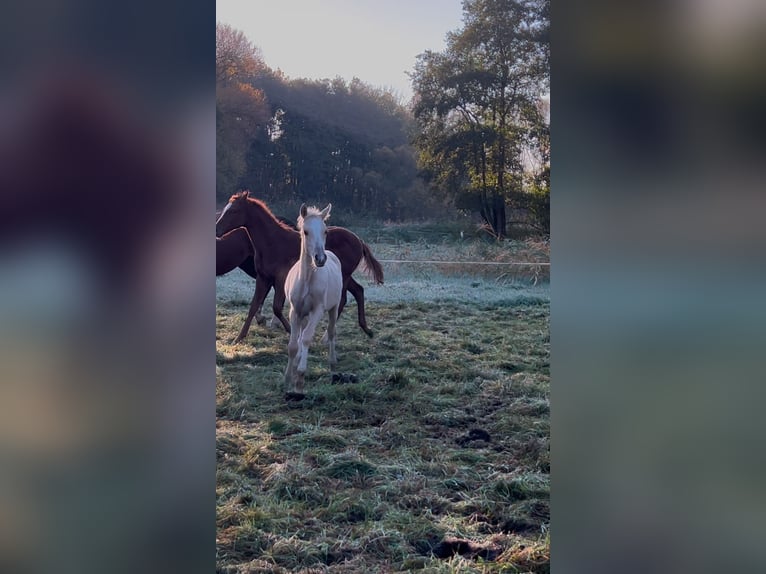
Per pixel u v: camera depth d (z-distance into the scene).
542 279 11.41
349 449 4.20
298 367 5.41
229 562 2.82
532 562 2.85
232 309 9.08
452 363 6.42
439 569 2.80
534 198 17.33
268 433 4.51
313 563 2.88
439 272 11.98
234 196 7.37
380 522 3.26
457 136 18.38
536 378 5.94
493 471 3.95
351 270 7.45
